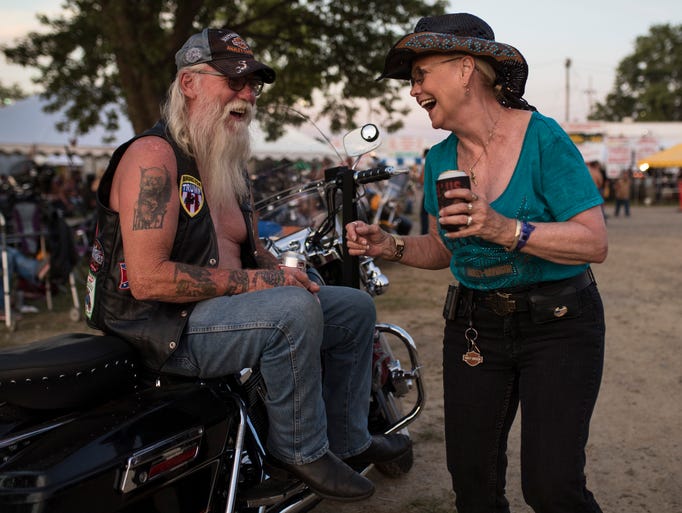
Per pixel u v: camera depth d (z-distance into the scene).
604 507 2.81
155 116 10.44
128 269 1.90
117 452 1.69
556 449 1.76
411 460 3.14
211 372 1.97
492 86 1.89
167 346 1.92
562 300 1.80
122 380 1.90
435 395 4.21
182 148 2.02
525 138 1.81
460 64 1.81
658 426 3.62
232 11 12.47
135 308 1.97
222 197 2.17
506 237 1.67
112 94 13.56
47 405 1.75
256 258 2.40
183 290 1.90
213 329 1.92
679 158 26.23
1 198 9.73
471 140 1.90
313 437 1.98
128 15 9.48
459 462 2.02
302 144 3.25
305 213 3.29
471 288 1.94
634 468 3.15
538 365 1.83
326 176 2.60
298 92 13.23
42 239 6.88
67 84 12.96
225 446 1.98
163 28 10.67
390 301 7.15
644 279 8.44
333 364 2.23
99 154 15.43
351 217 2.50
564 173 1.76
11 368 1.67
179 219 1.97
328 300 2.22
